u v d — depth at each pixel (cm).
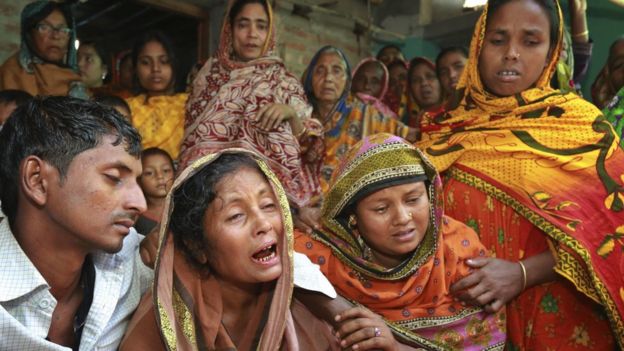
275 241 126
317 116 351
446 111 204
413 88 444
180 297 127
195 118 274
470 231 169
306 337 142
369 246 162
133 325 127
